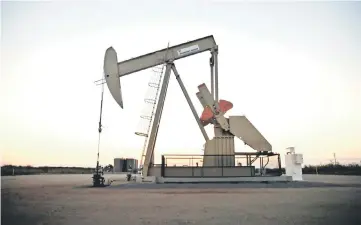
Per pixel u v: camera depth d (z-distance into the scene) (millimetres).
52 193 12578
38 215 6949
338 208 7852
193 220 6285
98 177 17469
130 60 21016
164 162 20062
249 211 7422
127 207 8211
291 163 22578
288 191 12922
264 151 20516
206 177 19609
